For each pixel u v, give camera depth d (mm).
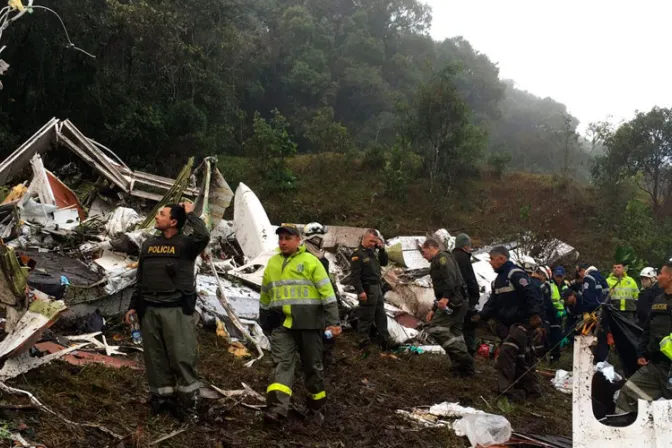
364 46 57531
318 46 56281
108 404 4629
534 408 6641
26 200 9078
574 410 4379
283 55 53875
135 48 25484
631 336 5816
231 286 8945
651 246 19984
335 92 51938
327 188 27281
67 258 8180
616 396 5770
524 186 27891
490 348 9805
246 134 37312
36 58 21984
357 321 9328
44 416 4180
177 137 24781
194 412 4637
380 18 64562
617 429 4301
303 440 4770
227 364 6504
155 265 4609
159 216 4680
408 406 6191
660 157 26453
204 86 28141
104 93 23969
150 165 23703
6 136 20938
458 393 6863
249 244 11609
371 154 29172
